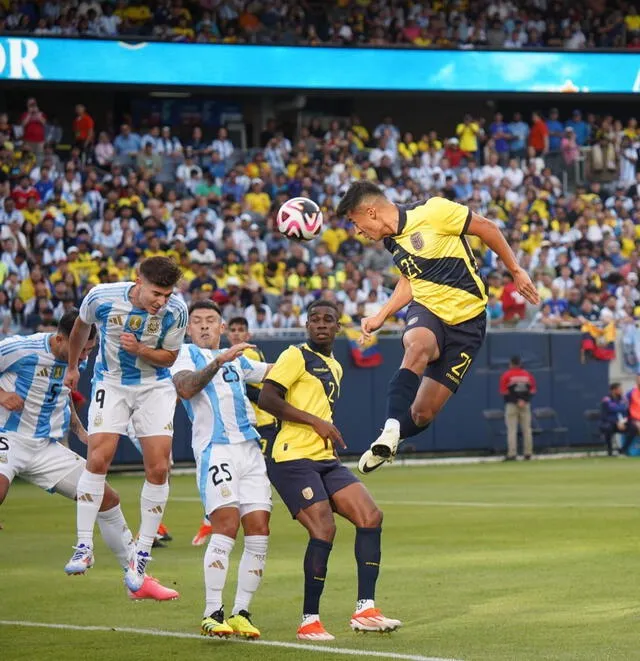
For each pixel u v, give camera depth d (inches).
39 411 507.8
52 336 505.0
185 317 468.8
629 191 1915.6
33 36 1665.8
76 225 1529.3
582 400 1582.2
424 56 1854.1
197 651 405.1
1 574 601.6
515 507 899.4
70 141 1865.2
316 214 476.1
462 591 524.1
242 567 437.1
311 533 430.9
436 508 903.7
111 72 1702.8
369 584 428.5
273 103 1958.7
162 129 1763.0
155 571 603.2
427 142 1876.2
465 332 433.7
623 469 1304.1
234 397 445.1
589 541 686.5
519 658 382.9
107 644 420.2
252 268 1521.9
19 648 414.6
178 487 1165.1
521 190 1847.9
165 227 1562.5
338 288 1545.3
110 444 479.5
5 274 1392.7
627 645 402.6
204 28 1817.2
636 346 1619.1
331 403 446.3
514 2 2031.3
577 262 1743.4
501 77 1888.5
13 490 1185.4
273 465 441.1
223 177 1722.4
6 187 1521.9
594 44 2049.7
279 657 391.2
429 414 439.8
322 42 1814.7
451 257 432.5
